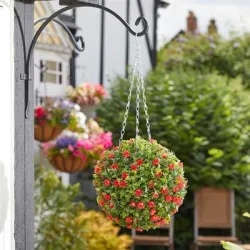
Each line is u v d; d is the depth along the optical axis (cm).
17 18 390
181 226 888
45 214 695
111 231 696
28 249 403
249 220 906
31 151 405
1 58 352
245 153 935
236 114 948
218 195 872
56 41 809
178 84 970
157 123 899
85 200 934
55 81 821
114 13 379
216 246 880
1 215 351
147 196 352
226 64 1380
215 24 1584
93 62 955
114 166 356
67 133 688
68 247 648
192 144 891
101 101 884
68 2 378
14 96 390
